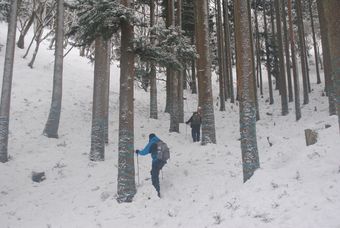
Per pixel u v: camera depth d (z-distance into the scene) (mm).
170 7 20000
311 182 7625
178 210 8852
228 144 15633
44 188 11688
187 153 13844
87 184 11711
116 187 11039
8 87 14164
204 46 15812
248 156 9203
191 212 8492
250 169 9125
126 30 10539
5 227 9344
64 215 9711
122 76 10430
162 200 9633
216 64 37375
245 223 6863
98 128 14164
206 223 7539
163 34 11023
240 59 9672
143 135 17844
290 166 9023
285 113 25766
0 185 11867
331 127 11336
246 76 9523
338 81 5398
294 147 10867
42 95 22266
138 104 25719
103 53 14828
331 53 5477
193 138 16859
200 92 15695
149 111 24266
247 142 9266
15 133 16625
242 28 9703
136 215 9086
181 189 10031
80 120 19438
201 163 12148
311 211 6445
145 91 31250
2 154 13555
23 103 20484
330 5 5406
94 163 13586
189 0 27047
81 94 24109
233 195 8352
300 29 29250
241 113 9516
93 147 14047
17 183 12102
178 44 11727
